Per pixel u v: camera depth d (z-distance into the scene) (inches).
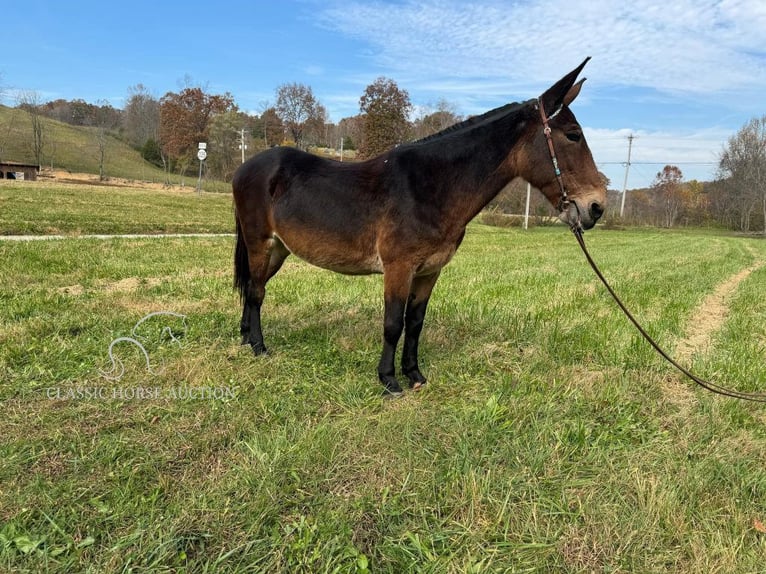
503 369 181.5
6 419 127.6
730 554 90.4
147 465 109.9
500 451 121.3
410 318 163.0
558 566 88.0
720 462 120.2
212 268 400.5
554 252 738.8
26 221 655.8
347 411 142.3
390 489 106.8
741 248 1075.3
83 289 287.9
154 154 2878.9
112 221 786.2
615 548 92.4
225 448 120.3
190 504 97.7
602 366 189.9
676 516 99.7
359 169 154.3
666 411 152.7
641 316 279.0
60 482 103.3
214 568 83.4
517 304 289.4
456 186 143.3
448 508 102.0
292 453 115.9
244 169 178.5
